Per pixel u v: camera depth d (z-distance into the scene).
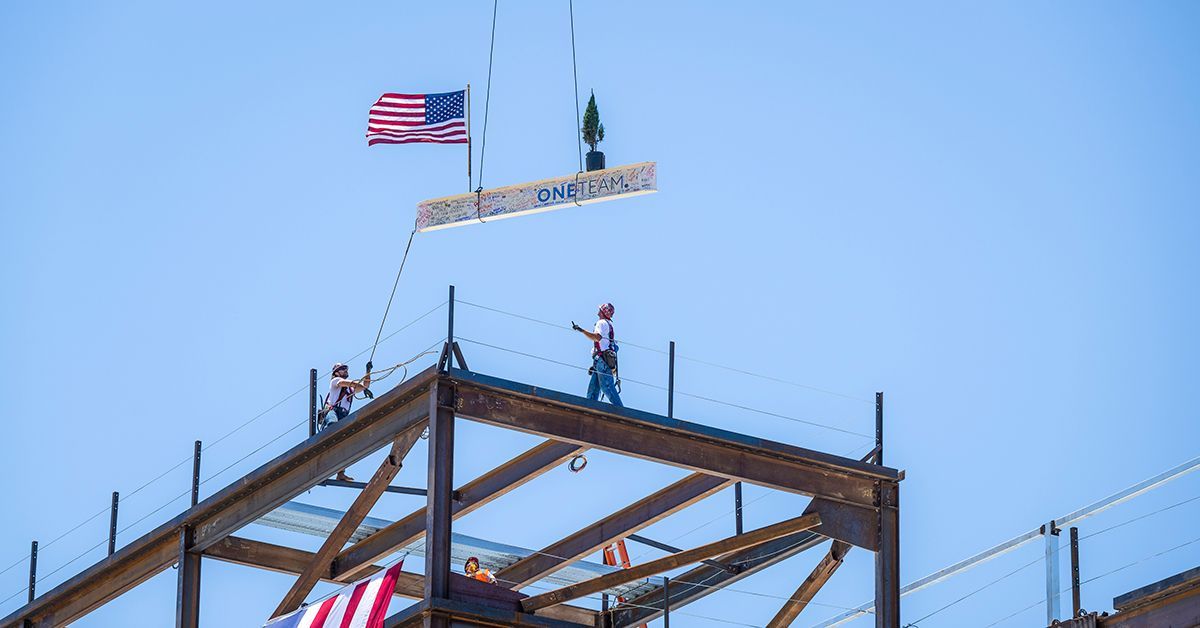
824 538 50.34
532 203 49.16
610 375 49.06
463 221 49.81
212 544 50.88
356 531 52.62
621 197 48.41
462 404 44.50
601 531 51.72
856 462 48.91
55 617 55.47
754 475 47.97
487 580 49.59
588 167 49.19
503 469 49.53
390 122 52.62
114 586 53.72
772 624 51.91
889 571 48.62
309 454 47.94
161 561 52.28
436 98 52.62
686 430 47.03
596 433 46.12
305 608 45.72
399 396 45.22
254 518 49.53
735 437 47.62
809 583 51.19
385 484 45.44
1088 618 43.09
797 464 48.66
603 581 47.47
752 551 51.34
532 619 44.00
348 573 53.19
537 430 45.28
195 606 50.81
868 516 49.09
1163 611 41.41
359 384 52.09
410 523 51.78
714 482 49.00
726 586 52.09
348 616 44.38
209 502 50.16
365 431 46.47
